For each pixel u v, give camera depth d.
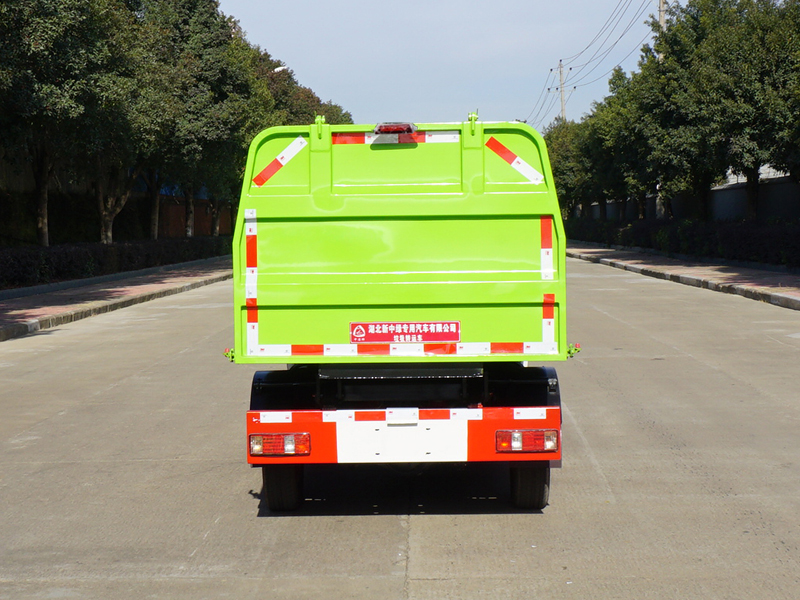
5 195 32.41
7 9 18.03
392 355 5.31
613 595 4.38
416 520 5.69
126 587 4.60
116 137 24.83
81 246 28.22
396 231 5.30
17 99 19.05
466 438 5.32
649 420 8.34
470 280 5.26
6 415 9.20
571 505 5.91
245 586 4.59
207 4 35.59
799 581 4.52
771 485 6.25
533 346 5.28
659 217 41.53
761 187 33.81
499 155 5.28
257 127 37.56
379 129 5.26
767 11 26.00
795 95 22.84
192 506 6.04
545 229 5.26
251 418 5.39
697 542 5.13
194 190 43.00
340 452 5.35
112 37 23.27
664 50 32.19
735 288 20.67
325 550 5.13
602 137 41.72
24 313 18.41
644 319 16.23
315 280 5.29
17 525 5.67
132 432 8.30
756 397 9.30
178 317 18.78
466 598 4.38
